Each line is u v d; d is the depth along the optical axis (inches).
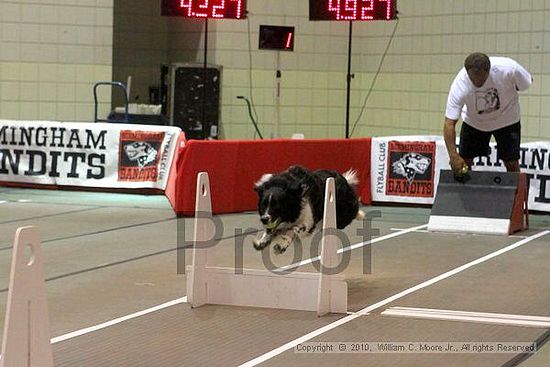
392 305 322.3
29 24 772.0
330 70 854.5
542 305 323.6
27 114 778.8
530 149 557.0
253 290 318.0
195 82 795.4
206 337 279.0
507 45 725.9
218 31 821.2
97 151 614.2
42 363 206.5
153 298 330.3
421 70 794.8
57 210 538.6
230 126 831.7
